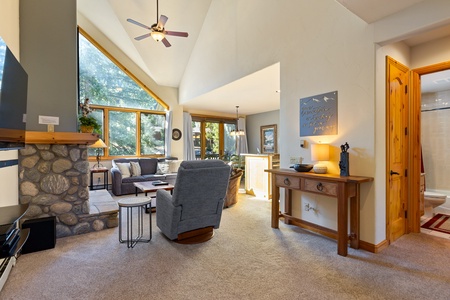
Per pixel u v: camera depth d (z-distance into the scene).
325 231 2.83
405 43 3.00
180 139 7.52
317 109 3.09
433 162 5.25
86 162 3.21
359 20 2.65
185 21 5.49
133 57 6.48
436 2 2.10
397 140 2.94
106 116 6.48
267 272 2.19
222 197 3.03
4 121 1.52
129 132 6.88
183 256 2.50
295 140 3.41
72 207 3.11
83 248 2.70
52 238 2.69
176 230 2.78
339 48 2.85
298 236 3.05
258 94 5.92
